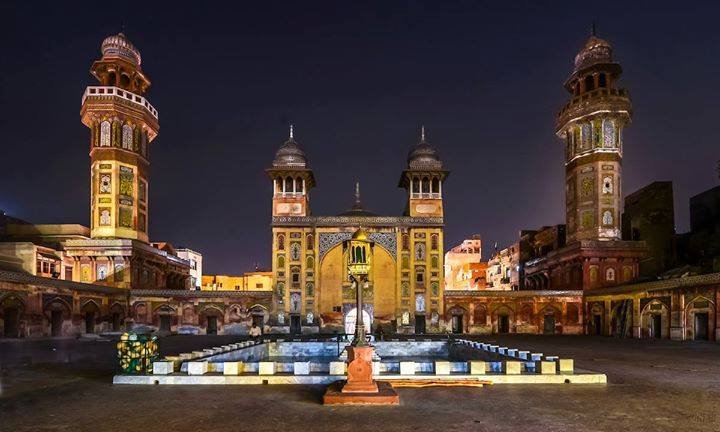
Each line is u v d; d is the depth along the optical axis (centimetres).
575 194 3394
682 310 2400
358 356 829
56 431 637
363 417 702
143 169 3347
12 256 2884
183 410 751
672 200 3506
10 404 802
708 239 3259
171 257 3766
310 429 640
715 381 1030
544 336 2962
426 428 642
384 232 3309
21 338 2288
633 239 3584
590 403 795
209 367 1066
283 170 3344
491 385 962
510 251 4769
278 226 3272
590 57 3391
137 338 1044
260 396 857
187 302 3178
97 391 913
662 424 663
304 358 1938
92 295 2791
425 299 3253
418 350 2019
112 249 3047
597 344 2200
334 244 3275
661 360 1472
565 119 3444
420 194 3378
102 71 3306
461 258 5903
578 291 3234
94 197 3144
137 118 3272
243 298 3222
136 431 636
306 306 3216
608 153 3278
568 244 3472
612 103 3244
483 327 3275
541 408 757
